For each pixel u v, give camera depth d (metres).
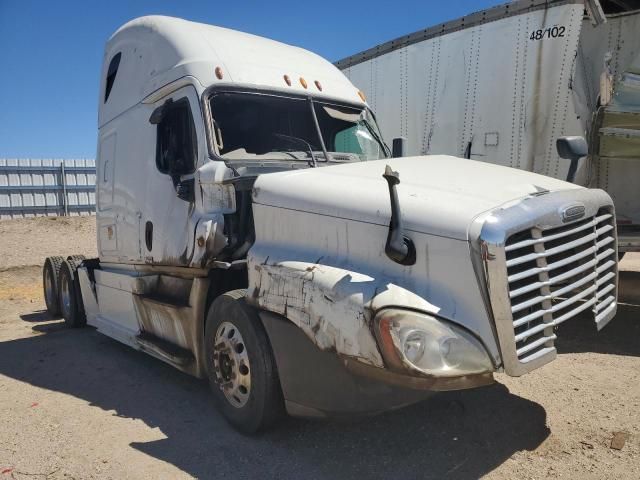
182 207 4.87
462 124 7.50
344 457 3.65
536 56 6.67
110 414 4.55
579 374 4.97
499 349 3.09
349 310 3.17
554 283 3.37
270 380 3.76
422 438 3.87
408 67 8.23
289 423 4.08
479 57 7.26
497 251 3.02
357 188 3.63
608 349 5.65
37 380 5.55
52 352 6.60
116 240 6.23
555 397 4.48
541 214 3.29
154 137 5.42
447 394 4.57
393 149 5.90
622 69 6.55
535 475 3.35
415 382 2.94
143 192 5.56
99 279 6.68
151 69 5.59
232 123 4.90
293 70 5.51
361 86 9.10
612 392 4.55
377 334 3.01
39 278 12.81
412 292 3.14
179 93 5.05
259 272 3.82
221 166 4.46
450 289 3.11
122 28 6.45
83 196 21.05
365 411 3.41
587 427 3.95
